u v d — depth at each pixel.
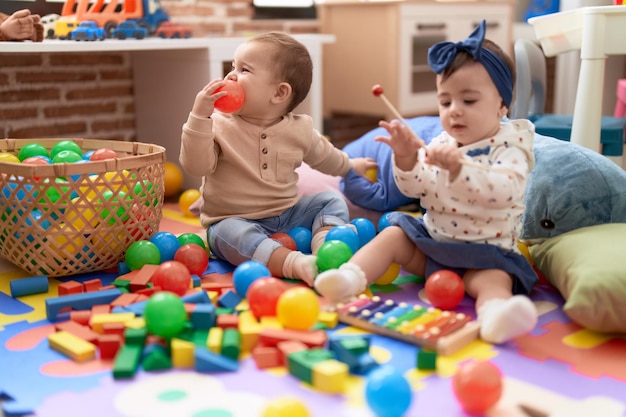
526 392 0.95
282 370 1.02
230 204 1.57
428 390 0.95
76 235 1.38
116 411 0.91
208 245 1.62
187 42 2.10
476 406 0.88
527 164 1.28
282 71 1.54
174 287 1.24
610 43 1.67
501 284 1.23
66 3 2.20
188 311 1.12
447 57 1.24
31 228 1.36
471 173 1.17
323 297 1.32
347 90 3.15
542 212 1.44
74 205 1.37
